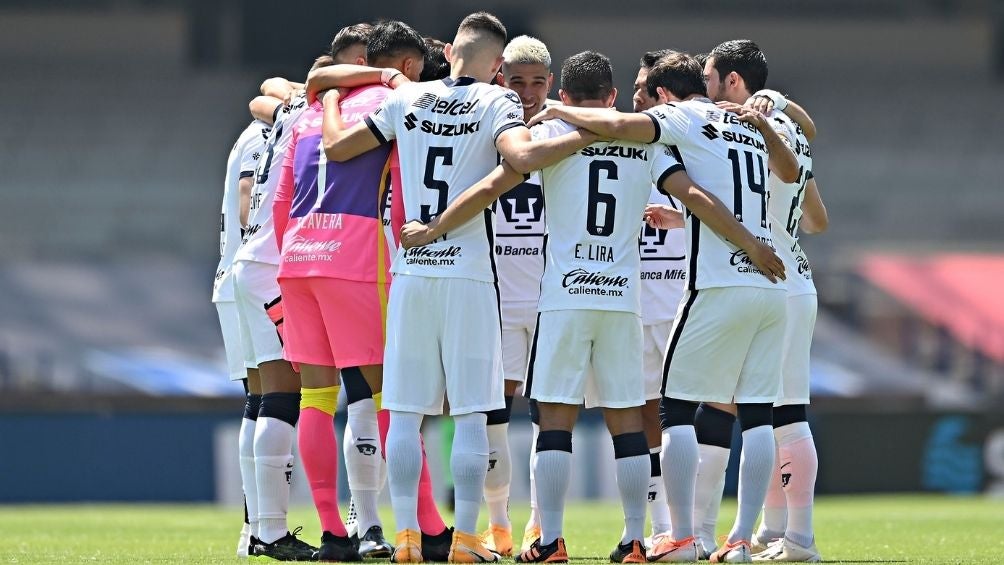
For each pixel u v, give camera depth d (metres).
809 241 106.31
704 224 21.48
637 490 21.23
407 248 20.89
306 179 21.98
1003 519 38.62
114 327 89.00
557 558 20.83
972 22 128.62
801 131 23.77
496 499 24.47
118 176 110.75
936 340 92.19
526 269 25.84
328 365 21.81
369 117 21.39
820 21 128.50
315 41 125.06
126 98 117.81
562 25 127.19
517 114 20.92
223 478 55.44
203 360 85.62
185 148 113.50
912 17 128.75
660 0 127.94
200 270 96.62
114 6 125.56
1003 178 114.00
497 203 25.84
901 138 117.50
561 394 20.92
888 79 125.75
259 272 23.16
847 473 56.53
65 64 123.88
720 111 21.86
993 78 127.50
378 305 21.41
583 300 20.80
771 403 21.70
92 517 42.94
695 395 21.45
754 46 23.67
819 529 33.50
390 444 20.75
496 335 21.02
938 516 40.66
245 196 24.53
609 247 21.05
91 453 55.19
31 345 85.44
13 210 107.44
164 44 125.75
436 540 22.08
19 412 54.94
